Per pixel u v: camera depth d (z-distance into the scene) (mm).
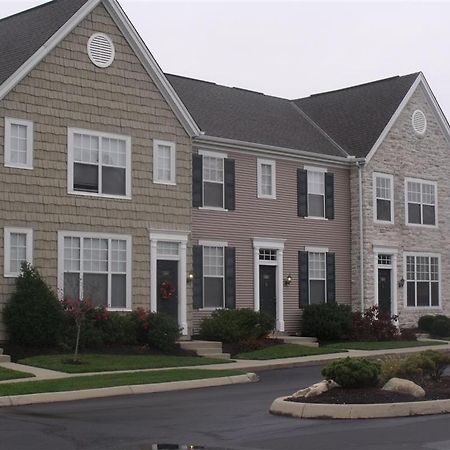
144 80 26828
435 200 37531
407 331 33844
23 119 23906
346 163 34406
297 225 32500
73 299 23359
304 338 30672
